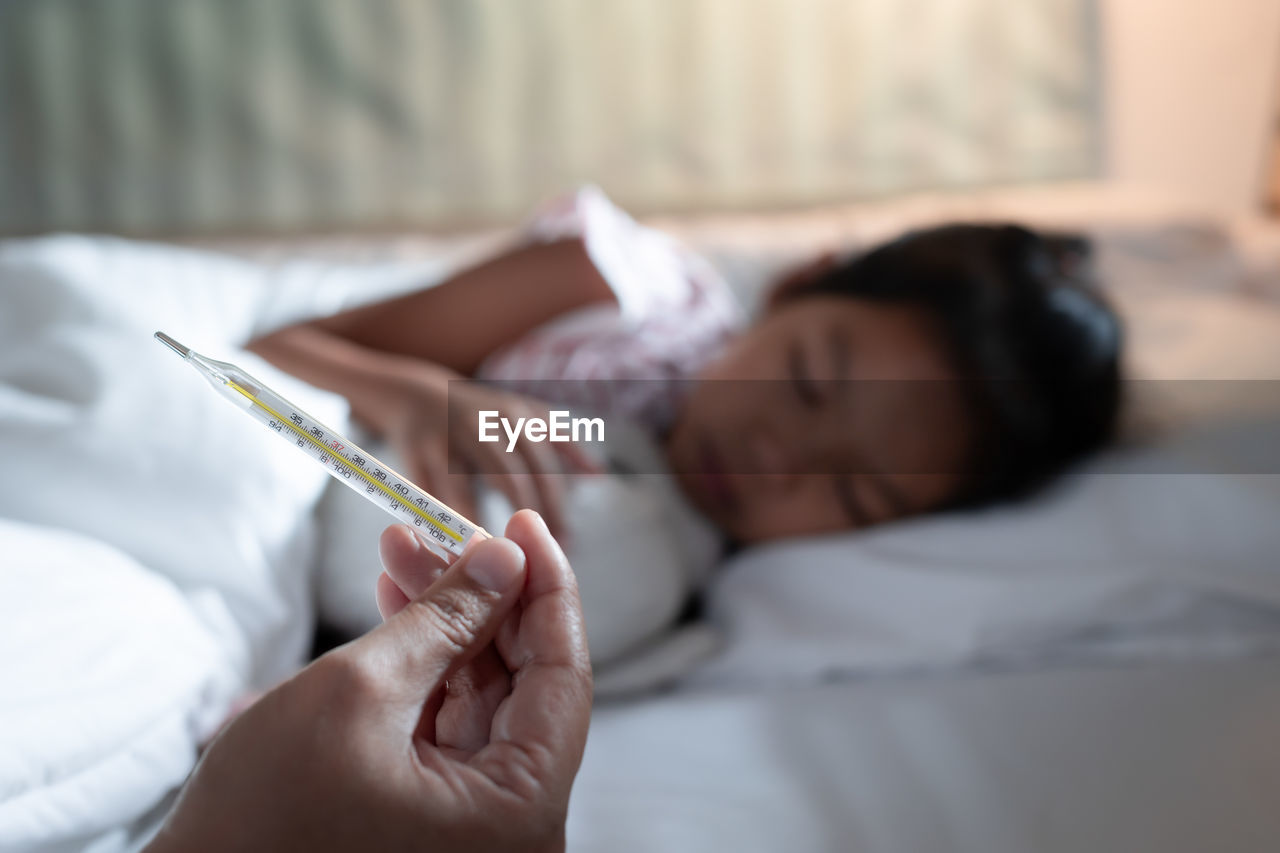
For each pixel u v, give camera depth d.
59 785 0.44
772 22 1.32
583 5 1.30
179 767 0.48
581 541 0.63
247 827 0.35
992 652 0.67
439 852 0.36
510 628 0.41
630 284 0.87
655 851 0.50
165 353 0.61
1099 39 1.33
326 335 0.82
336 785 0.35
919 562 0.71
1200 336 0.83
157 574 0.55
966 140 1.37
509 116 1.32
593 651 0.63
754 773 0.55
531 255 0.87
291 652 0.57
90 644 0.47
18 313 0.70
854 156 1.37
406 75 1.30
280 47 1.28
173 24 1.25
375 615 0.60
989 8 1.33
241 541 0.55
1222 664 0.64
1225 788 0.53
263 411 0.40
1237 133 1.34
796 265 1.05
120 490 0.55
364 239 1.17
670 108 1.34
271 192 1.32
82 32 1.24
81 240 0.79
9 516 0.54
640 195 1.36
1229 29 1.31
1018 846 0.50
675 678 0.67
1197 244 1.06
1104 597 0.66
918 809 0.53
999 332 0.77
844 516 0.80
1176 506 0.69
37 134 1.26
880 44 1.33
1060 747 0.56
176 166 1.29
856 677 0.67
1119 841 0.50
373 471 0.41
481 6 1.29
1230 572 0.66
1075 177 1.38
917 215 1.18
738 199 1.37
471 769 0.37
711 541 0.81
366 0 1.27
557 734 0.38
